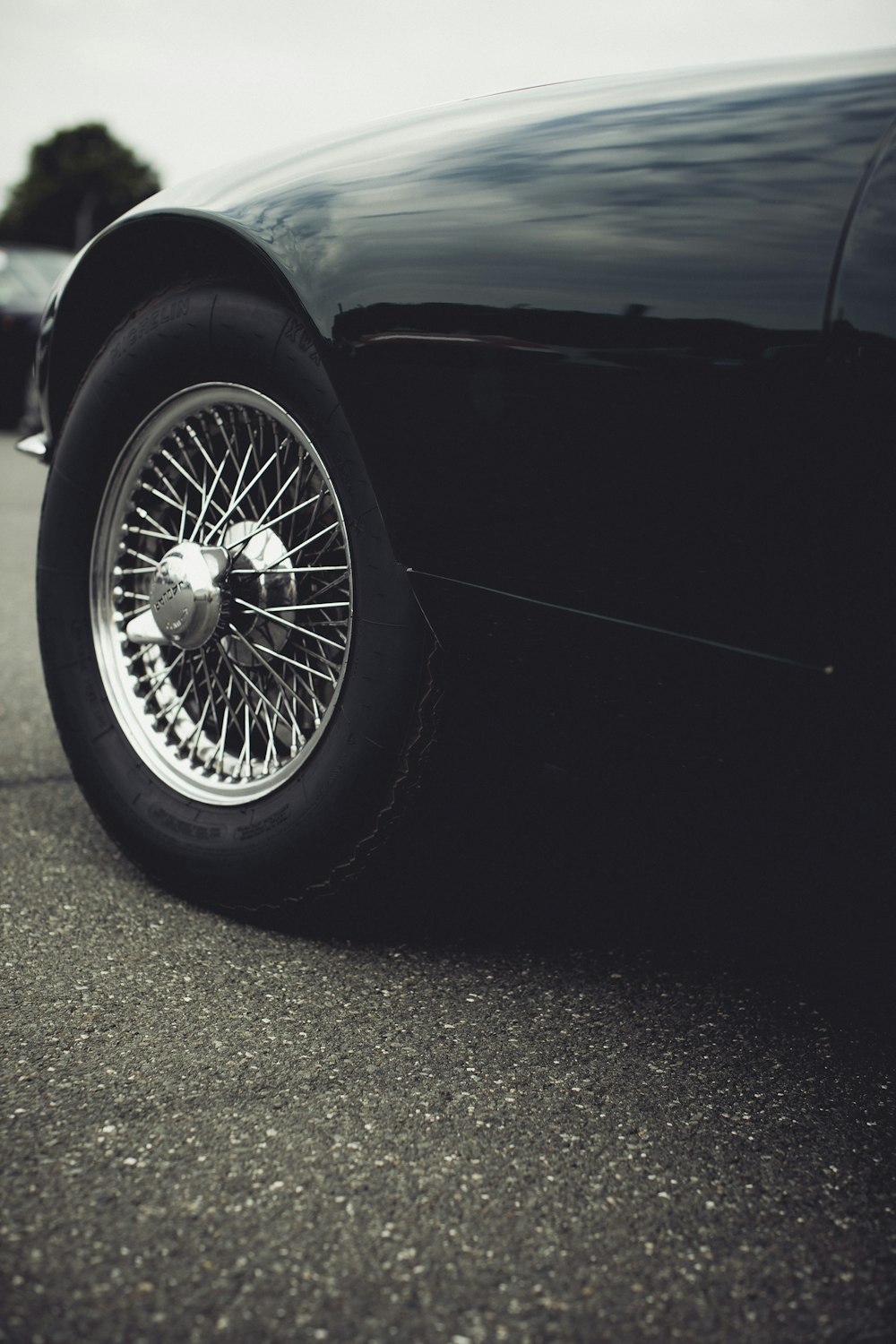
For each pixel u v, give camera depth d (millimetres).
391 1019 1492
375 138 1595
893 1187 1203
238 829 1695
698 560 1228
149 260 1789
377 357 1420
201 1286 1021
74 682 1916
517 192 1353
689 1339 990
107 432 1859
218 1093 1312
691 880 1927
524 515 1347
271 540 1701
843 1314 1022
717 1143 1266
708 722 1295
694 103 1308
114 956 1619
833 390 1112
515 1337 982
